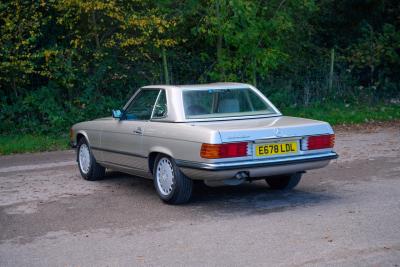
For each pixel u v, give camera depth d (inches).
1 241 283.0
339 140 603.2
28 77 673.6
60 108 668.1
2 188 411.2
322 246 257.3
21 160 539.2
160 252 257.8
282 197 357.1
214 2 681.0
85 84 682.8
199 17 718.5
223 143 306.7
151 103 361.4
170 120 340.2
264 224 295.7
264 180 412.5
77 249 266.4
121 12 665.0
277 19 714.8
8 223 315.3
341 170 439.8
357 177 411.5
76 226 305.3
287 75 827.4
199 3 693.3
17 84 674.8
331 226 287.7
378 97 874.8
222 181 317.1
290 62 824.3
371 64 869.8
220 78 726.5
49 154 570.6
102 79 700.7
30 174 464.4
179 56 745.6
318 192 367.9
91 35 680.4
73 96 689.6
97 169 420.8
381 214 307.0
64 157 547.5
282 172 325.4
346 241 263.0
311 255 246.2
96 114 682.2
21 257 257.8
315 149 333.7
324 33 951.0
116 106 694.5
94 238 282.5
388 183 386.9
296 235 274.8
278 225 293.0
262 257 246.1
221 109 350.9
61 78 661.9
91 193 384.5
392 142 575.8
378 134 639.1
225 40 713.6
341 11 959.0
